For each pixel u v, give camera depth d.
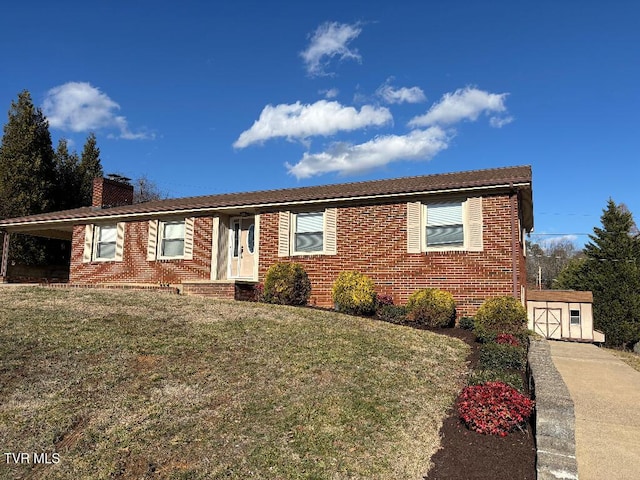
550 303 24.59
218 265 15.69
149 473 4.30
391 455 4.82
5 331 7.41
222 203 15.56
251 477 4.31
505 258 11.60
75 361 6.47
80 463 4.40
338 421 5.38
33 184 25.66
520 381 6.73
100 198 19.94
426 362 7.79
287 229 14.62
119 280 17.47
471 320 11.05
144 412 5.29
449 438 5.28
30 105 26.48
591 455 5.18
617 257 27.20
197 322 8.90
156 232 16.94
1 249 23.22
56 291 12.05
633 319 25.41
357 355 7.60
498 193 11.88
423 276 12.48
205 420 5.20
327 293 13.73
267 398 5.80
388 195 12.90
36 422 4.97
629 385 8.23
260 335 8.26
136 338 7.58
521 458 4.85
